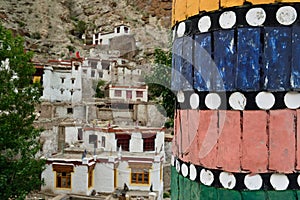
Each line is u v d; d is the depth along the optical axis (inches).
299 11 83.2
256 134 83.9
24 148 567.8
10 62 587.5
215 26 89.4
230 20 86.9
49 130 850.1
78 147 845.2
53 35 3014.3
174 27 106.0
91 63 1321.4
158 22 3196.4
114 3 3558.1
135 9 3481.8
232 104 86.0
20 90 599.2
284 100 83.4
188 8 97.2
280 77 83.4
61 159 751.7
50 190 741.3
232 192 84.9
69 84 1427.2
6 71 579.2
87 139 852.0
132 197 727.1
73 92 1390.3
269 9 84.0
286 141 82.8
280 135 83.0
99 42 2416.3
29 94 598.9
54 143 856.9
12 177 558.9
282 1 83.4
